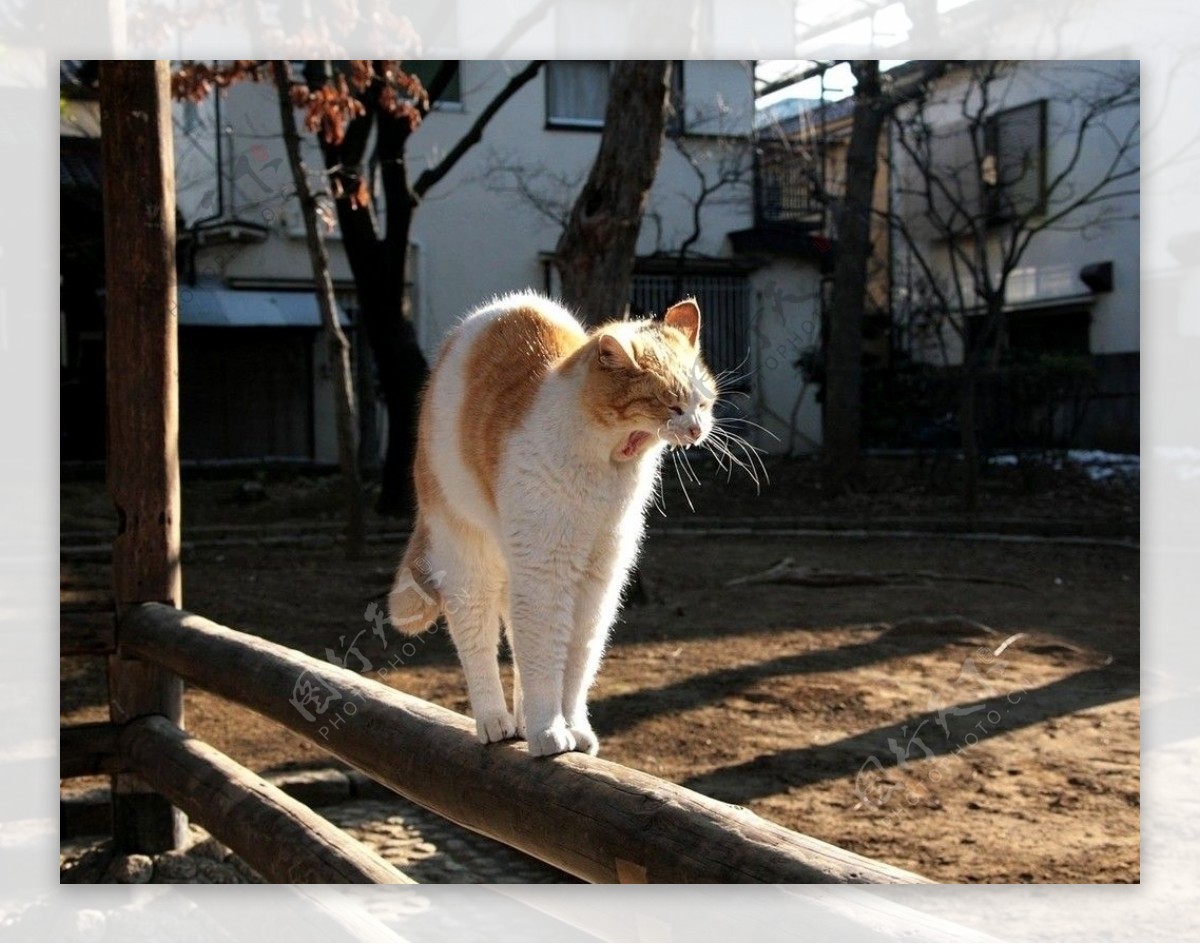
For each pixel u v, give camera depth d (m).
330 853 3.14
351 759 3.19
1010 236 16.31
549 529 2.78
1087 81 15.20
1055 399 15.38
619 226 7.52
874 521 12.27
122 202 4.51
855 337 13.91
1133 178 15.48
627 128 7.47
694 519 12.43
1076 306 16.55
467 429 3.03
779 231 16.66
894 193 16.97
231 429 15.51
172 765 4.02
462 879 4.17
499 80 15.55
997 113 14.84
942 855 3.99
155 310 4.59
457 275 15.71
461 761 2.69
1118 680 6.30
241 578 9.27
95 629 4.52
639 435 2.84
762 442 16.22
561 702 2.89
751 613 8.09
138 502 4.60
